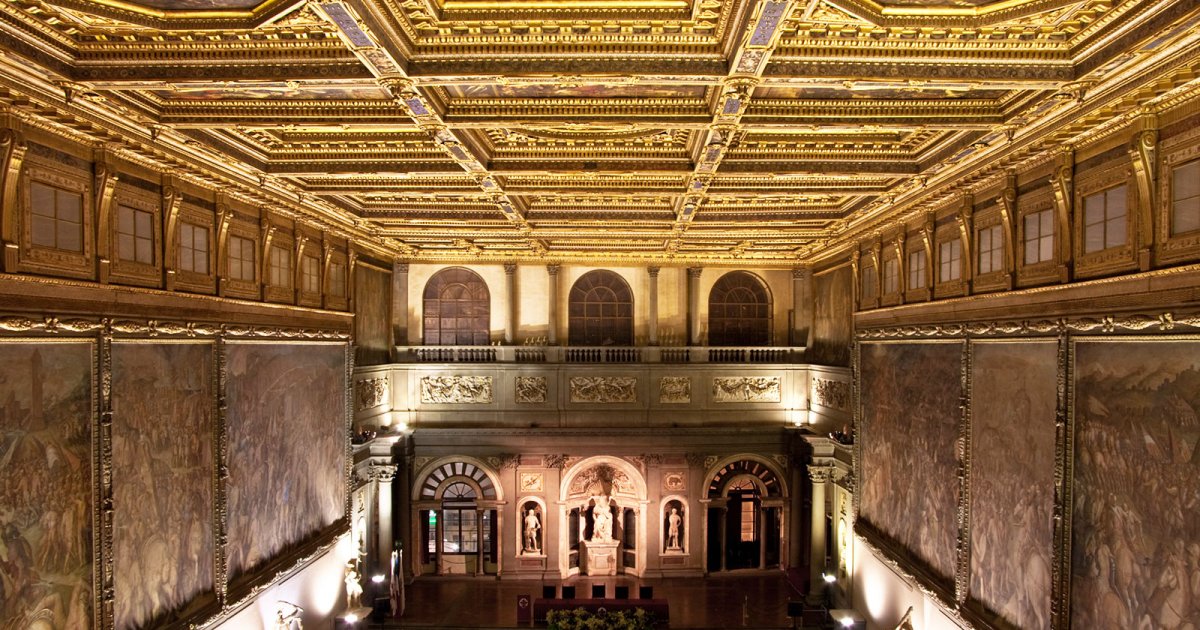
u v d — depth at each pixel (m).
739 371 25.88
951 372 13.99
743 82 8.76
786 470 25.86
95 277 10.04
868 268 19.56
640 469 25.72
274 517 15.41
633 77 8.66
